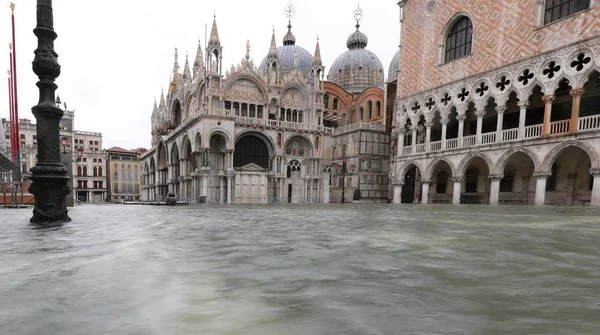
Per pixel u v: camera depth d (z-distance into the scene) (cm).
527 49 2678
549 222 842
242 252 412
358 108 6738
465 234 586
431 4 3650
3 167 3653
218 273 306
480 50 3067
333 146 5959
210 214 1267
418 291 249
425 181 3572
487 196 3534
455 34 3434
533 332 171
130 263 348
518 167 3250
